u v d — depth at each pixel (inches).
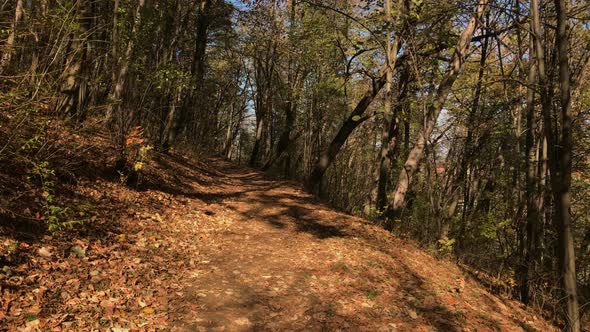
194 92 824.3
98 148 339.3
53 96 214.4
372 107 653.9
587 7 323.0
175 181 469.7
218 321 171.0
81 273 179.8
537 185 344.2
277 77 945.5
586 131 402.9
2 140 202.2
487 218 404.8
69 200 247.4
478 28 402.9
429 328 190.9
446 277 292.8
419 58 452.8
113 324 148.6
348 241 335.9
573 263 224.5
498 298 283.7
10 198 198.4
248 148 2048.5
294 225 383.6
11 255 167.2
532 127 331.9
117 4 312.0
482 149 498.0
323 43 561.6
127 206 301.4
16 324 131.0
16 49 199.0
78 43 268.8
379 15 421.1
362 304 210.4
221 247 286.0
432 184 418.3
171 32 583.8
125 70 319.9
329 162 567.8
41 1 219.9
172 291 192.5
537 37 247.9
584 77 385.4
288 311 191.8
